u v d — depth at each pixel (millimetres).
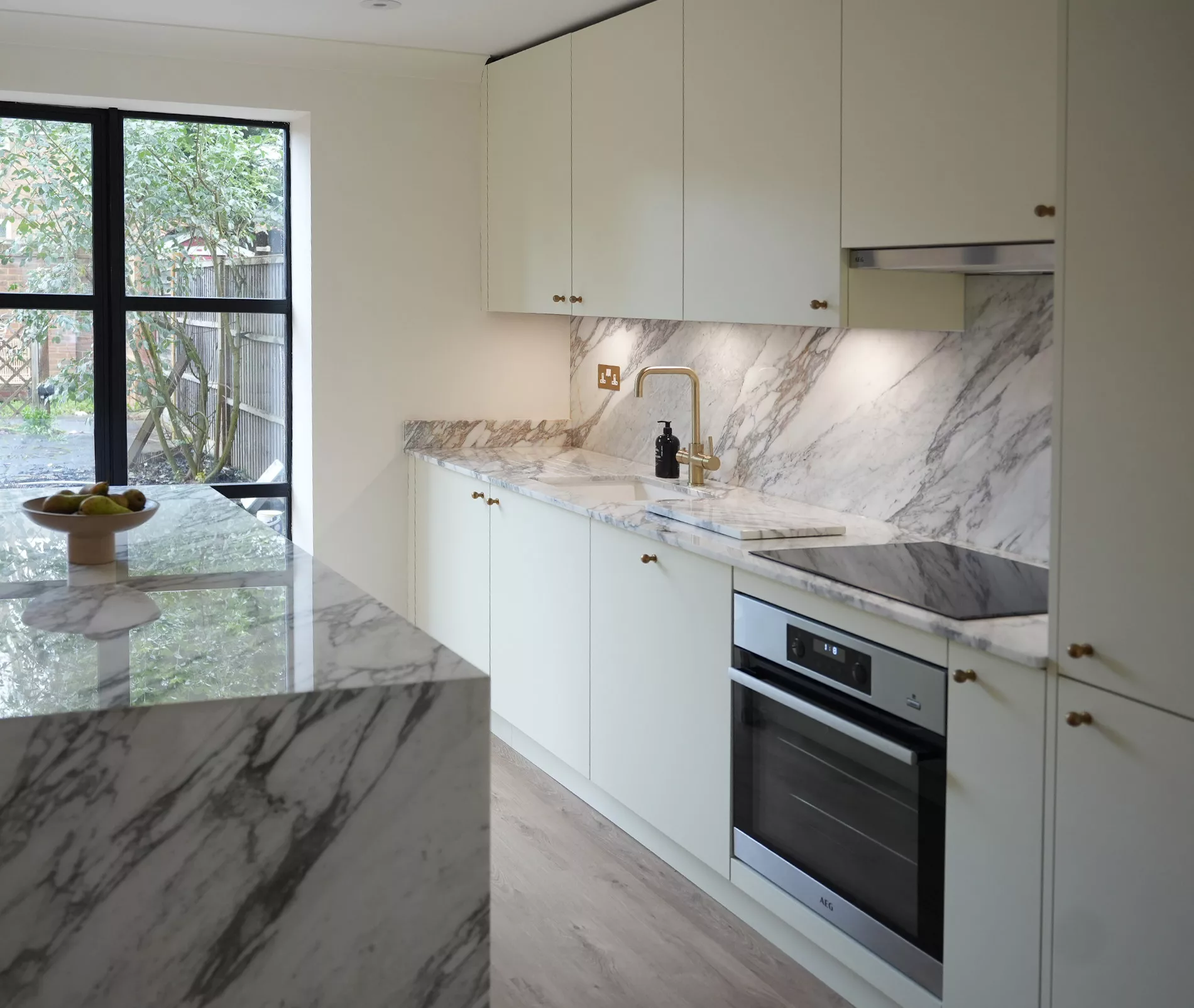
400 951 1992
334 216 4836
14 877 1786
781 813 2857
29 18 4266
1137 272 1892
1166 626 1882
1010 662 2168
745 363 4020
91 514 2666
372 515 5051
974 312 3066
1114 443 1950
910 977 2471
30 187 4734
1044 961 2141
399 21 4273
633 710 3465
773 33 3170
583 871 3410
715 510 3531
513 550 4172
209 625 2244
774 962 2934
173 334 4984
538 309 4582
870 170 2846
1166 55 1829
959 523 3139
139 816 1828
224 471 5121
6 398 4820
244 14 4223
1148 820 1932
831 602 2613
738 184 3352
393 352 4980
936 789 2363
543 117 4457
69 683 1900
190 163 4906
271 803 1889
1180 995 1898
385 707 1934
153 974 1865
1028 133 2424
